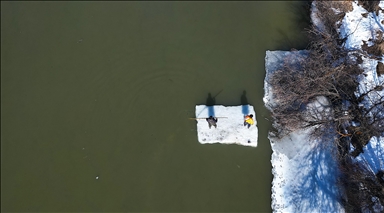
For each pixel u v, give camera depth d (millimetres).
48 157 14734
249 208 13453
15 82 16125
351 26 15344
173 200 13812
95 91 15664
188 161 14312
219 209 13562
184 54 16078
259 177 13852
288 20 16516
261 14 16719
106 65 16109
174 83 15547
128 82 15719
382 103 13445
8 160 14789
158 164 14344
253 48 15977
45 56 16531
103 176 14312
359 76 14219
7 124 15383
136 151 14570
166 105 15188
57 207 13969
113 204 13891
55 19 17328
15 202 14148
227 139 14320
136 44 16438
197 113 14883
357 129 13336
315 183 13336
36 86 15969
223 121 14617
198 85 15438
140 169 14320
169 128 14820
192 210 13633
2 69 16422
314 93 13578
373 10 15570
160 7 17219
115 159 14523
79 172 14430
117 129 14961
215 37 16359
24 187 14344
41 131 15164
